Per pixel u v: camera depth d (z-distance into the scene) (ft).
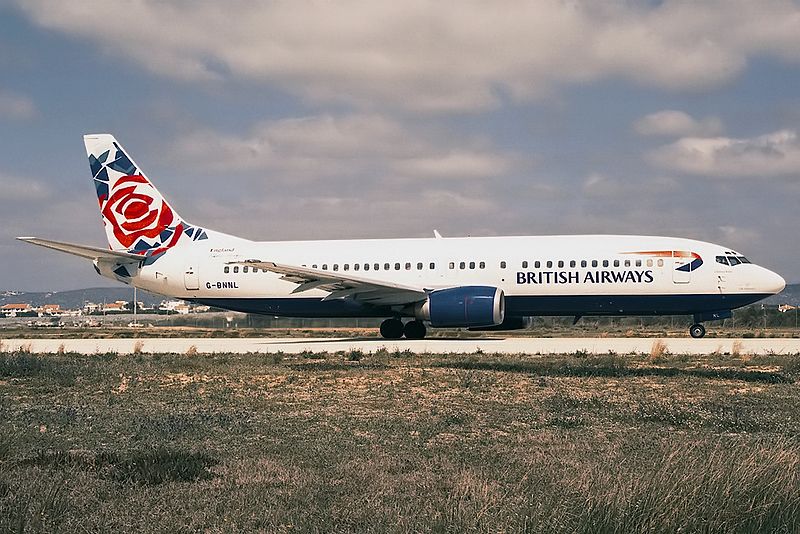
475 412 48.78
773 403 51.34
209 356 89.40
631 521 24.26
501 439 40.14
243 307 123.54
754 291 107.24
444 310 107.14
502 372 69.10
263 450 37.04
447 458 35.09
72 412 48.47
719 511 24.82
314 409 50.67
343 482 30.53
